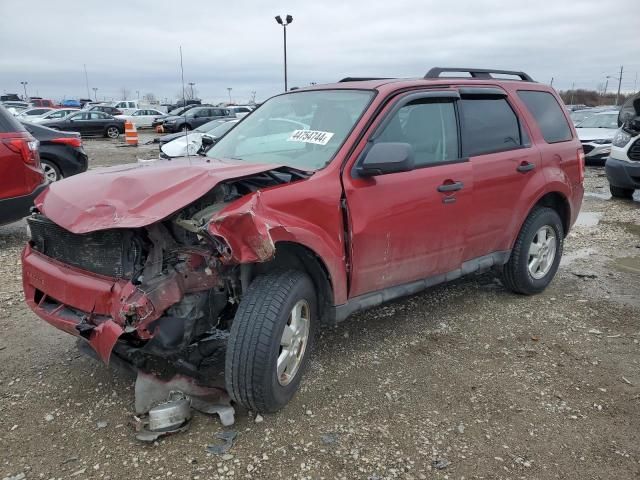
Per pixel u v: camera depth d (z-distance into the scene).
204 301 3.00
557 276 5.92
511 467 2.83
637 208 9.96
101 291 2.83
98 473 2.71
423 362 3.90
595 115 18.09
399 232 3.76
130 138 24.84
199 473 2.72
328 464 2.81
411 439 3.03
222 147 4.39
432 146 4.12
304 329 3.33
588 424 3.21
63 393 3.42
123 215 2.79
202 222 2.84
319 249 3.22
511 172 4.63
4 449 2.89
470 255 4.48
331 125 3.85
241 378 2.95
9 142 6.36
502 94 4.84
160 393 3.14
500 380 3.68
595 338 4.36
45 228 3.23
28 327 4.38
